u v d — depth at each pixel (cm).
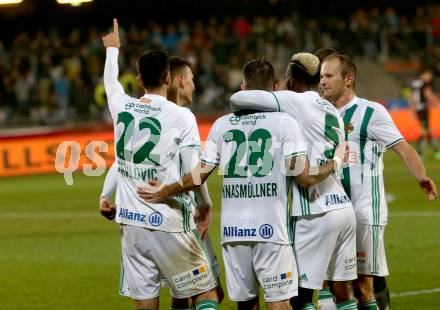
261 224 2055
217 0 12525
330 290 2272
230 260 2108
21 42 10056
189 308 2252
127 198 2128
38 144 8244
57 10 11838
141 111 2122
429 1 12738
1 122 8894
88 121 9269
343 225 2155
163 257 2105
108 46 2292
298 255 2145
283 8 12425
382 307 2409
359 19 11425
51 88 9444
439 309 2742
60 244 4262
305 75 2188
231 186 2088
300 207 2133
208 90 9862
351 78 2286
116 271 3544
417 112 7669
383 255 2303
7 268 3691
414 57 11250
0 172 8019
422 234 4081
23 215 5409
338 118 2170
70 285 3306
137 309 2141
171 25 11525
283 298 2061
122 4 12100
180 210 2108
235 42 10450
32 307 2977
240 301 2117
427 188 2227
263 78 2114
